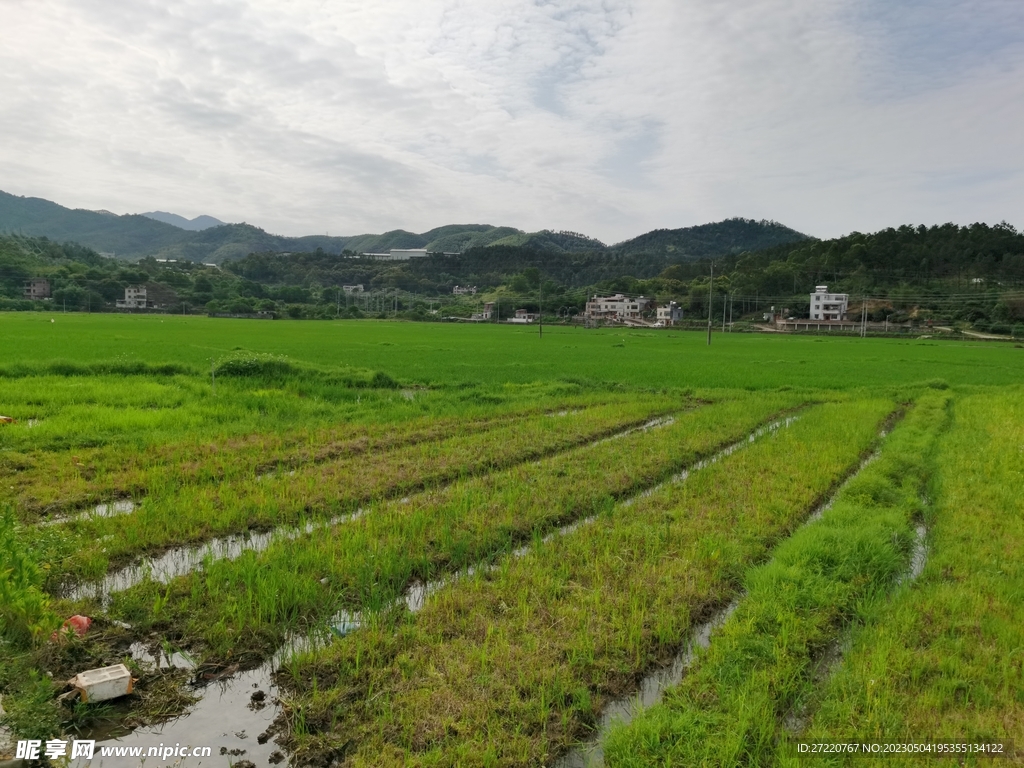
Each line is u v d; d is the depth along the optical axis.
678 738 4.41
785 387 24.41
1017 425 16.69
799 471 11.27
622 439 13.95
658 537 7.95
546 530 8.59
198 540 7.80
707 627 6.18
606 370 28.77
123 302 104.12
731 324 91.69
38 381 18.83
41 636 5.33
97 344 33.34
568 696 4.98
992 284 90.19
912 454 12.51
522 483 10.36
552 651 5.43
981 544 7.98
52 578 6.48
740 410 18.31
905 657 5.38
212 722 4.71
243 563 6.79
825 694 4.98
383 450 12.68
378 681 5.01
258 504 8.86
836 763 4.21
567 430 14.77
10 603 5.52
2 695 4.59
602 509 9.30
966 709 4.79
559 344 48.22
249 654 5.48
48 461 10.55
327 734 4.50
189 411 15.12
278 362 21.41
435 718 4.58
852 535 7.81
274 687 5.11
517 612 6.09
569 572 7.01
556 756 4.41
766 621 5.95
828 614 6.20
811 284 104.31
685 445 13.36
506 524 8.38
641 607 6.27
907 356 43.69
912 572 7.50
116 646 5.52
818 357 41.16
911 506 9.60
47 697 4.63
